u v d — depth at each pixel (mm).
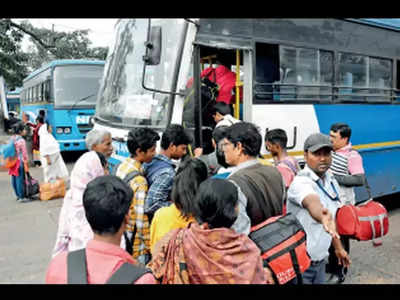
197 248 1653
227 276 1599
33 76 16453
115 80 5020
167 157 3160
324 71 5059
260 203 2197
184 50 3961
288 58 4664
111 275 1495
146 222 2857
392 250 4793
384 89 5883
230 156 2408
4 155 7406
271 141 3258
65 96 11633
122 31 5199
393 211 6699
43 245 5188
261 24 4414
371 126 5695
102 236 1612
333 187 2791
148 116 4203
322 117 5039
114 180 1694
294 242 2027
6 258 4746
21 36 18078
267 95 4480
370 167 5727
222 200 1678
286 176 3020
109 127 4836
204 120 4480
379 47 5805
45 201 7562
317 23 4957
